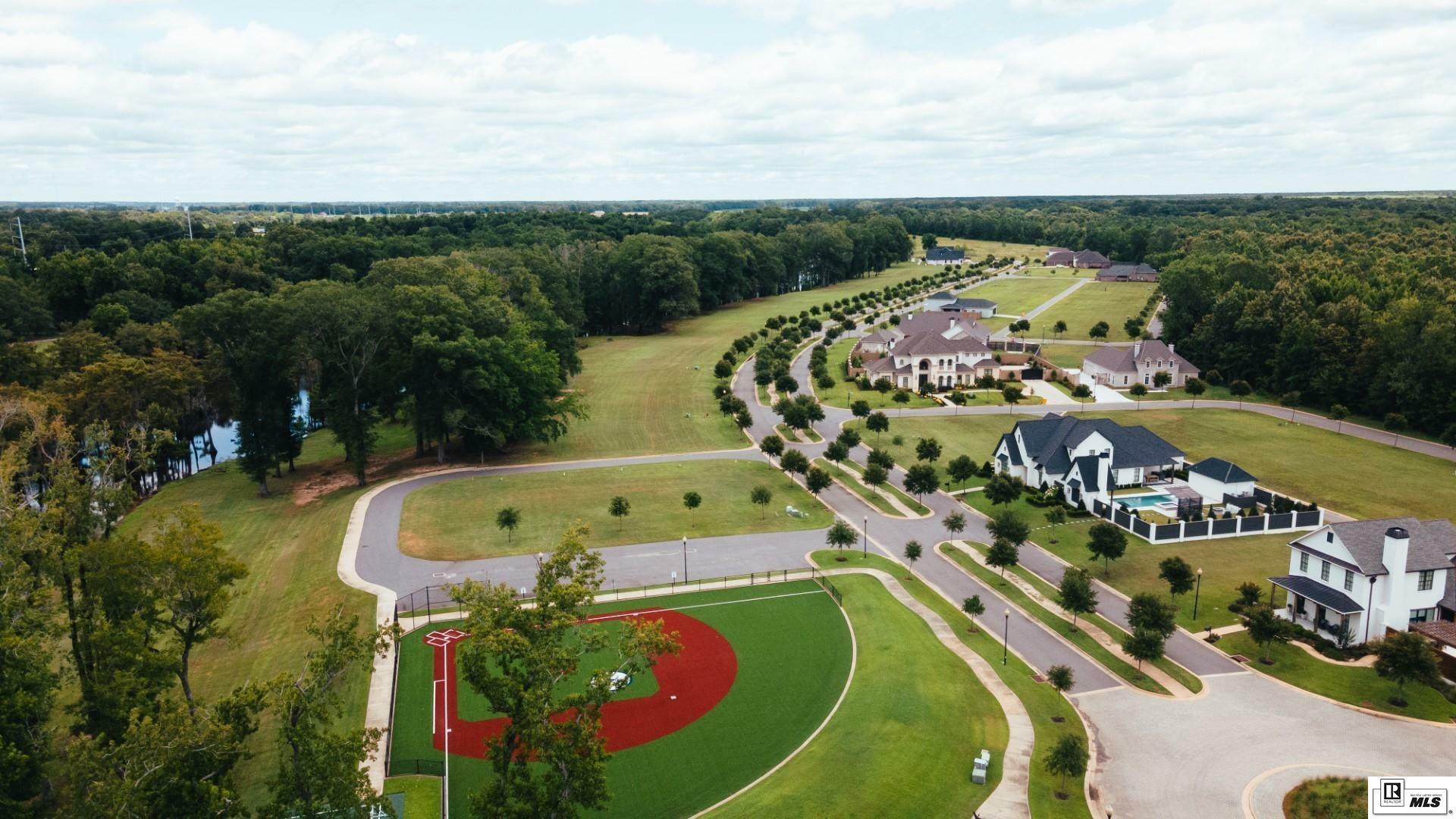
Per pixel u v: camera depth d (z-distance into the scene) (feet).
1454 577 240.12
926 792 172.14
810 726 197.88
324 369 386.11
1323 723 201.36
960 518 312.09
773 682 216.33
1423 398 444.55
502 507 343.05
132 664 165.17
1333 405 480.64
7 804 143.95
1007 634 244.42
